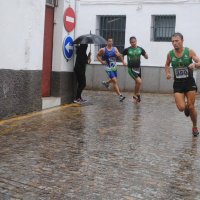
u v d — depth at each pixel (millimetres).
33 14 10672
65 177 5820
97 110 11938
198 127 9805
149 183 5688
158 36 19422
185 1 18625
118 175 5980
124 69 19625
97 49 20078
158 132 9070
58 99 12398
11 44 9906
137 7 19344
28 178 5719
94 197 5121
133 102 14414
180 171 6266
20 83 10344
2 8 9523
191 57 8477
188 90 8617
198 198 5215
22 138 8031
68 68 12898
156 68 19188
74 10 13031
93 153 7117
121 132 8922
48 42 12227
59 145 7582
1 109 9727
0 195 5062
